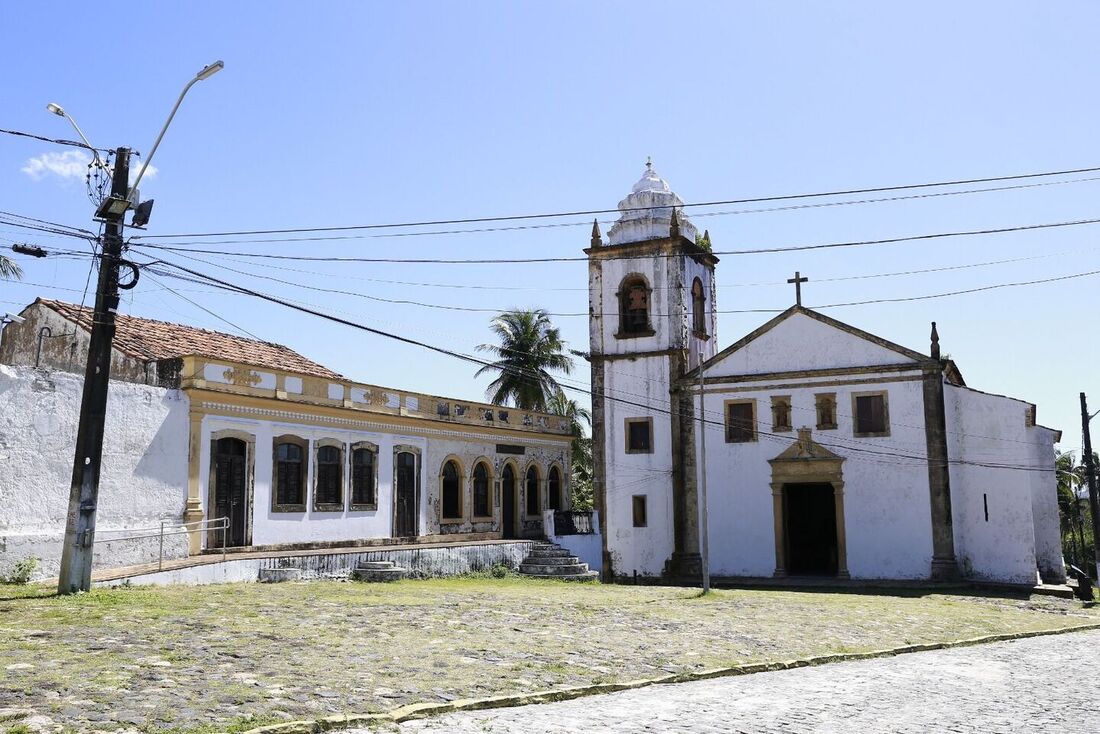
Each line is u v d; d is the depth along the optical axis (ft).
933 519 103.35
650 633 53.36
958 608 79.82
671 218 122.11
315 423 88.69
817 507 116.16
